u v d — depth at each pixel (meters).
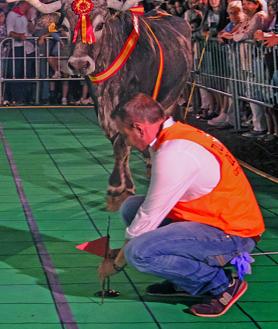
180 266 5.33
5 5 18.44
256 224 5.41
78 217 8.03
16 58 18.22
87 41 7.84
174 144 5.19
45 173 10.35
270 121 12.67
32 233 7.41
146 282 6.05
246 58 13.02
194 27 14.93
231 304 5.42
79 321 5.27
